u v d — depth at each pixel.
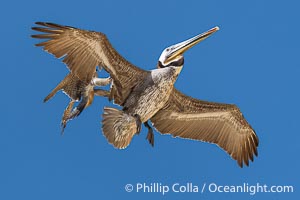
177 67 12.59
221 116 13.80
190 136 13.88
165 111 13.54
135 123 12.60
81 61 11.73
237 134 14.02
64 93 12.80
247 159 14.09
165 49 12.78
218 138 13.96
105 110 12.52
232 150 14.03
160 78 12.47
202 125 13.84
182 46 12.65
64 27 11.34
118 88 12.24
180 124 13.75
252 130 14.01
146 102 12.53
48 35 11.36
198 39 12.65
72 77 12.65
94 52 11.79
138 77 12.41
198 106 13.58
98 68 11.91
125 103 12.51
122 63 12.14
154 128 13.63
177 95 13.43
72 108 12.88
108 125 12.52
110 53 11.92
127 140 12.72
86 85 12.65
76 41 11.58
